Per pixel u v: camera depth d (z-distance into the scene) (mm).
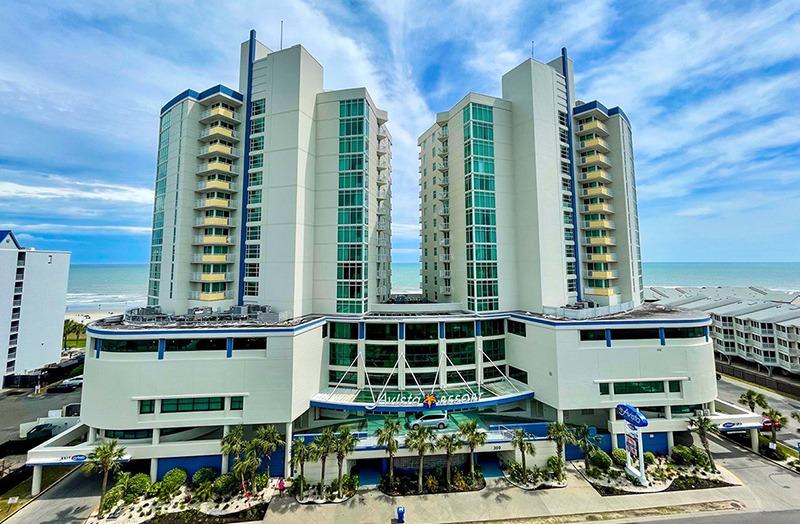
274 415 34344
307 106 45031
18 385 58875
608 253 51219
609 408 37781
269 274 42938
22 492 31656
